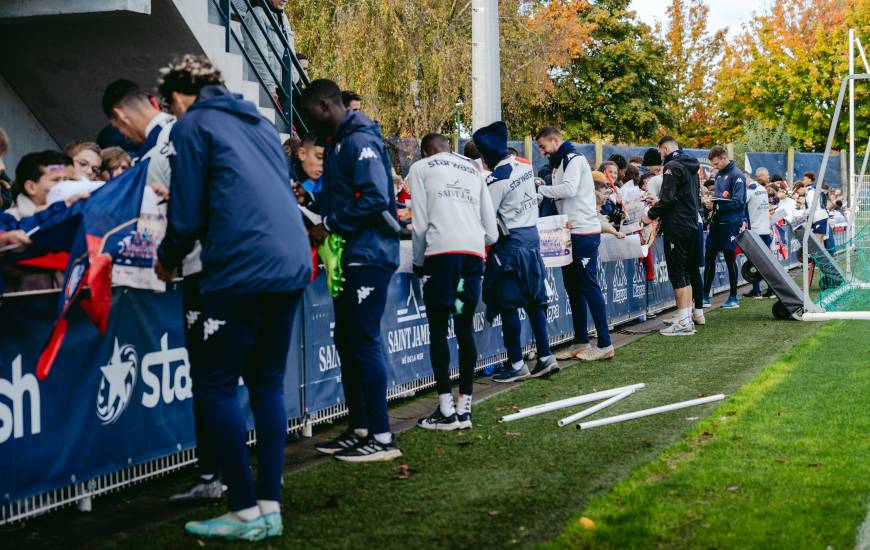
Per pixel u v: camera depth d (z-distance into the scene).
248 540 3.56
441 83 21.22
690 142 45.72
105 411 4.02
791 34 39.06
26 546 3.60
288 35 9.62
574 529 3.61
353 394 4.97
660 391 6.49
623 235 9.10
